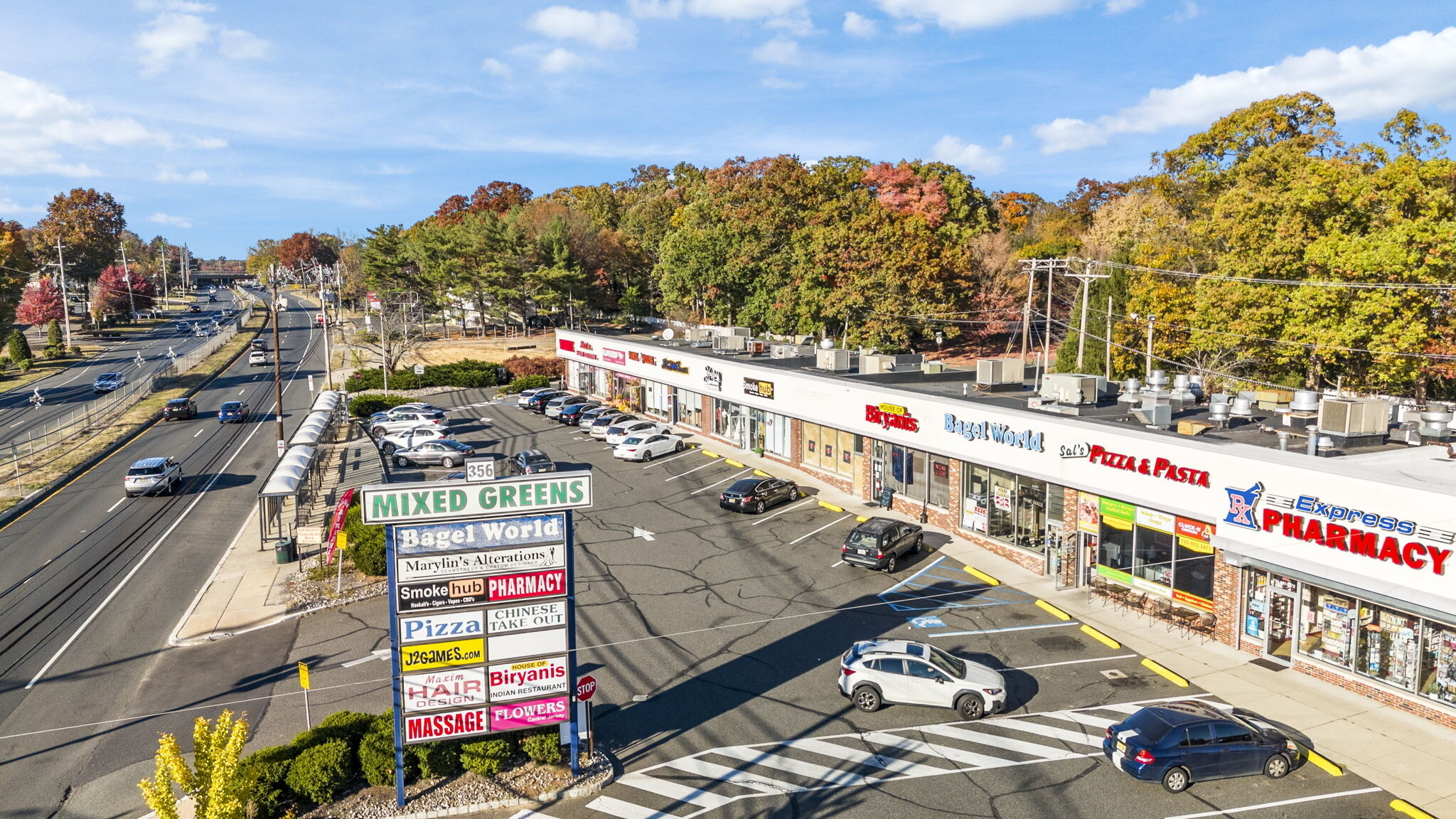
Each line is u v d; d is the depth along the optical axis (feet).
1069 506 91.09
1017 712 64.90
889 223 227.81
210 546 110.01
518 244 319.47
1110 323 185.78
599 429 173.27
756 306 255.91
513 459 147.33
